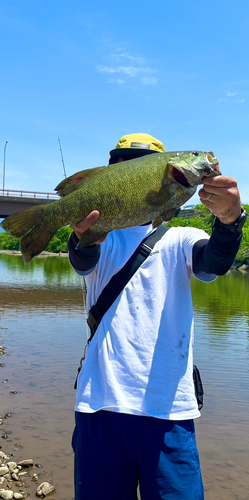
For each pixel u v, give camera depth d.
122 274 2.38
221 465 5.31
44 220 2.32
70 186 2.38
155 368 2.23
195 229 2.50
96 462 2.17
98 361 2.32
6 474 4.96
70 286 27.39
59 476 4.94
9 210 39.38
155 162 2.26
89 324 2.48
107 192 2.24
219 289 26.80
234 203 1.99
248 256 50.91
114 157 2.78
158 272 2.38
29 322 14.48
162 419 2.15
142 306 2.33
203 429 6.29
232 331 12.95
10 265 51.47
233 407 7.05
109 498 2.17
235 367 9.13
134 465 2.16
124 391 2.20
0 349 10.48
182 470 2.09
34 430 6.07
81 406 2.26
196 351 10.43
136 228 2.50
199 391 2.45
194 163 2.19
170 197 2.26
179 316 2.35
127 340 2.28
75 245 2.36
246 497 4.64
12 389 7.66
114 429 2.15
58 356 9.92
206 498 4.58
